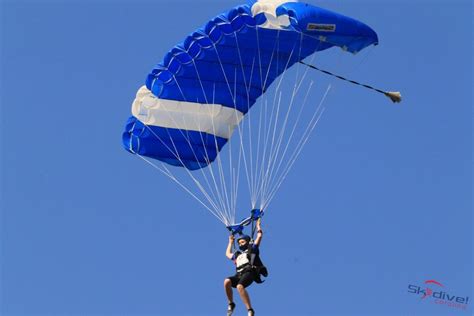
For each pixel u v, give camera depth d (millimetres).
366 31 95625
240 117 102250
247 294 91500
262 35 97250
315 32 94125
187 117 101188
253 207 94500
